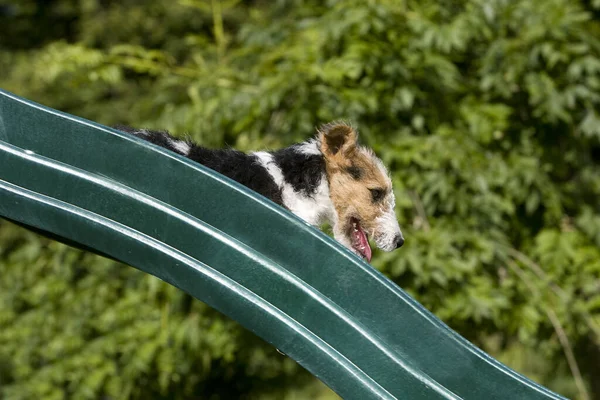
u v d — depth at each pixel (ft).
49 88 46.73
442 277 27.61
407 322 12.99
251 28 33.32
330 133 19.11
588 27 32.07
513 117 31.42
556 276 30.07
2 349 33.22
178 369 32.24
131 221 13.88
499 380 12.80
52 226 14.23
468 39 30.37
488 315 28.14
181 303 30.78
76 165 14.03
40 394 31.78
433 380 12.97
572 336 31.07
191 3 35.53
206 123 30.32
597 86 29.94
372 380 13.14
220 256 13.52
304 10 33.17
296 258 13.30
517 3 31.04
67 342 31.76
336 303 13.24
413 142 28.94
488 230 29.63
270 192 18.26
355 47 29.04
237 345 31.73
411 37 29.78
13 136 14.21
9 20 55.21
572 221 31.94
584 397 29.66
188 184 13.55
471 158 29.27
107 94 47.55
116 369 32.37
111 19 50.52
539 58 30.83
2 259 34.99
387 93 29.40
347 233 19.44
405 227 28.45
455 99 31.04
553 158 31.30
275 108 30.19
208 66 33.68
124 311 31.19
